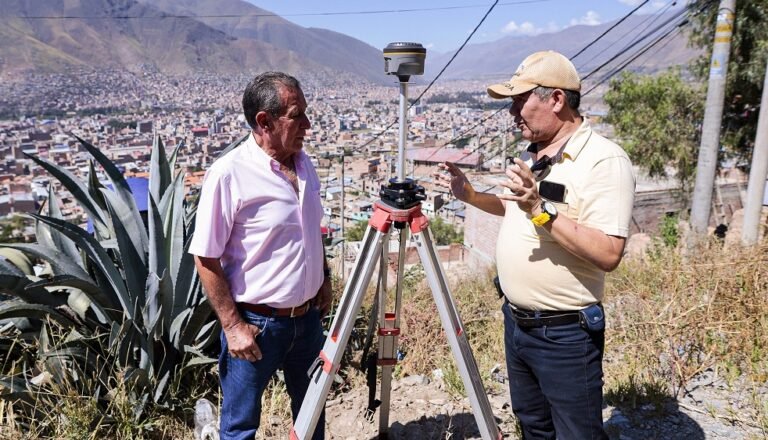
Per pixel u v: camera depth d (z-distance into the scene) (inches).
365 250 69.8
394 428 97.6
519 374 76.4
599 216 61.0
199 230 67.4
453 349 72.1
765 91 225.1
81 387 101.0
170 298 106.0
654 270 185.6
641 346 120.1
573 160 63.8
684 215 464.1
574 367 66.7
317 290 78.0
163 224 118.0
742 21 361.7
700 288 144.4
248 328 71.2
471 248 694.5
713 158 245.1
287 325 74.4
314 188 76.4
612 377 114.7
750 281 134.4
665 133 450.3
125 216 116.2
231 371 74.7
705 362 111.9
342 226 557.6
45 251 106.7
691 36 407.8
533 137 67.7
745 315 124.0
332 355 69.5
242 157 69.2
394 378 122.5
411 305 161.6
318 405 70.4
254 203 69.6
